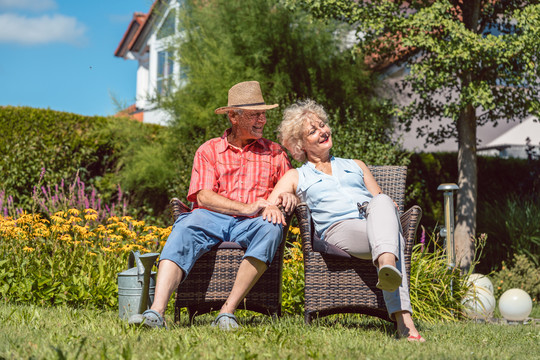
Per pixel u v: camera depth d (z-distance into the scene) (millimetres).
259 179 3709
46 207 7180
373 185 3826
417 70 7059
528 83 7367
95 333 2848
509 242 8391
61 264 4941
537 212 8531
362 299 3500
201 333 2945
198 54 9047
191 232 3369
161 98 9266
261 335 2926
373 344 2824
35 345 2449
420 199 9391
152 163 8734
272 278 3525
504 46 6578
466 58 6586
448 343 3098
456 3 7805
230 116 3754
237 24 8953
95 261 5164
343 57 9156
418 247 5660
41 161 8500
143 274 3510
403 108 8102
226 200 3492
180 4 9602
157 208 9422
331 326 3609
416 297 4945
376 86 9586
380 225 3133
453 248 5500
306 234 3533
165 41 9750
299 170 3793
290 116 3848
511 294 5473
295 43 8945
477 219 8984
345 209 3602
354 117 8477
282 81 8734
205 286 3500
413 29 6988
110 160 9273
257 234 3359
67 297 4621
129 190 9211
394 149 7992
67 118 8891
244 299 3525
